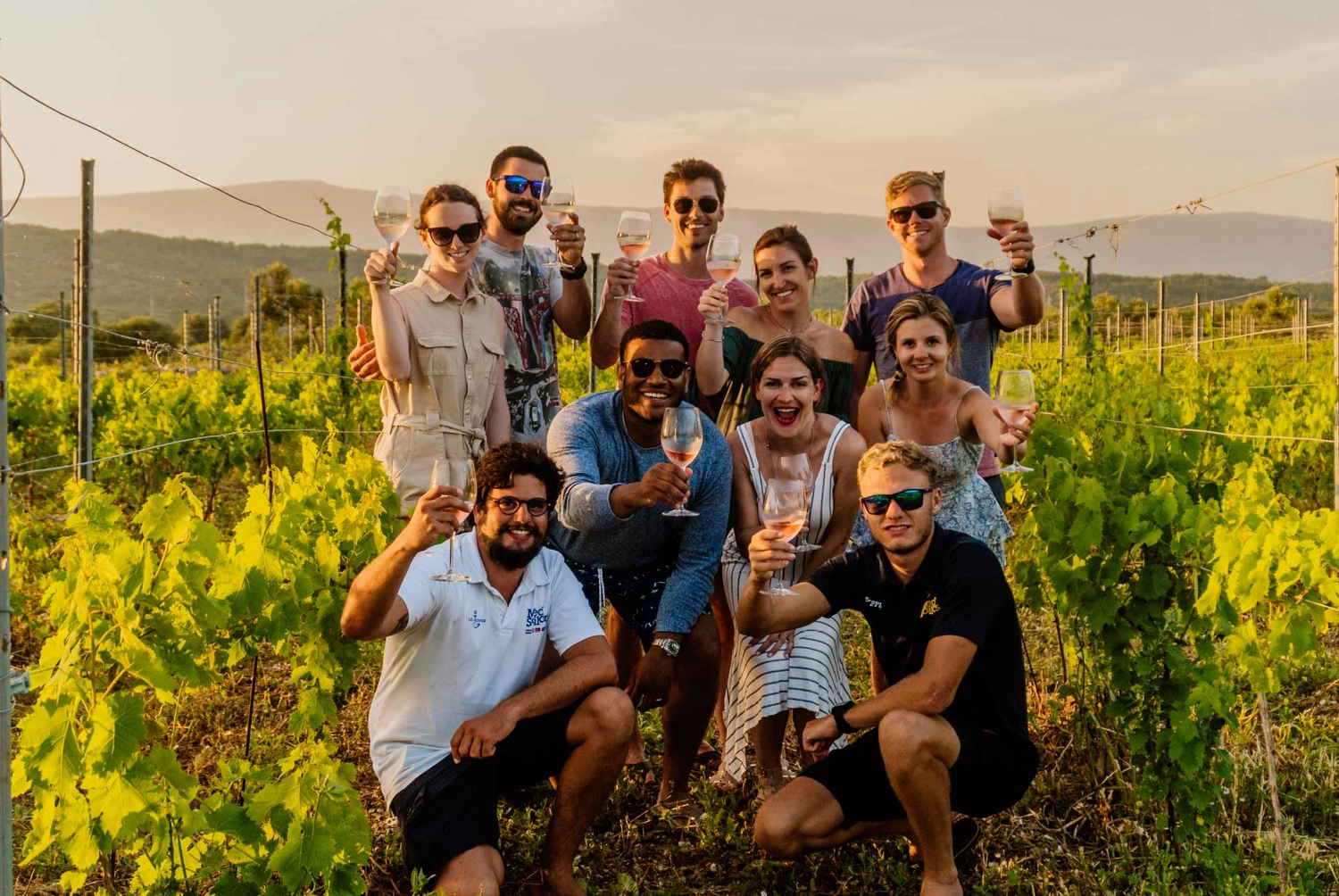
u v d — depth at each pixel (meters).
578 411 3.78
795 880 3.35
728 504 3.74
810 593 3.35
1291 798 3.72
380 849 3.51
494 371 4.41
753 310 4.48
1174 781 3.51
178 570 2.97
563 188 4.41
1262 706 3.32
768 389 3.73
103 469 9.52
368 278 4.01
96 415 12.62
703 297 4.26
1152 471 4.03
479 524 3.15
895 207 4.50
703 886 3.40
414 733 3.11
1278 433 8.87
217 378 14.41
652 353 3.56
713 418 4.59
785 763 4.18
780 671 3.63
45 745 2.67
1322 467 8.86
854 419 4.80
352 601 2.90
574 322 4.73
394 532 4.22
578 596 3.34
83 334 5.92
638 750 4.20
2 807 2.45
